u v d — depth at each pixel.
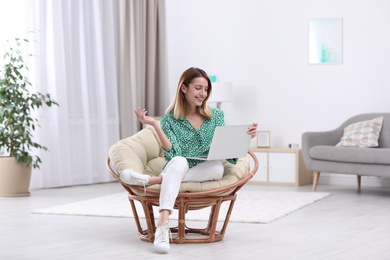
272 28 8.59
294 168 8.01
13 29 7.20
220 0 8.88
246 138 4.12
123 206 5.92
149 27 8.89
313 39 8.36
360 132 7.45
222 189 4.08
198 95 4.22
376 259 3.71
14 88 6.72
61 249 4.01
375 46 8.05
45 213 5.55
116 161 4.18
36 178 7.45
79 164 7.98
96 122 8.18
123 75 8.48
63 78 7.68
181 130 4.28
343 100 8.22
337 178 8.20
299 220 5.20
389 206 6.11
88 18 8.05
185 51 9.11
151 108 8.90
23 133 6.73
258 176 8.23
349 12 8.18
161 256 3.79
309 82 8.40
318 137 7.57
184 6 9.10
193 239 4.18
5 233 4.59
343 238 4.39
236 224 4.98
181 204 4.06
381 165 6.87
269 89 8.61
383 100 8.02
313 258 3.73
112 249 4.00
